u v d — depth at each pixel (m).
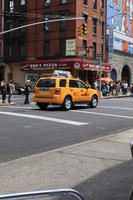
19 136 9.38
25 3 41.84
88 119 13.84
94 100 19.88
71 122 12.70
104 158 6.65
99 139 8.89
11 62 43.78
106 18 43.03
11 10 43.28
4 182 4.98
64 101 17.44
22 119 13.28
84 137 9.44
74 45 37.34
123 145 8.02
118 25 45.66
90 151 7.30
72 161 6.37
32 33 41.38
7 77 44.75
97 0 41.22
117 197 4.44
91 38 40.22
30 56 41.75
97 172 5.64
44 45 40.38
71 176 5.37
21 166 5.96
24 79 42.72
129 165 6.13
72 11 37.34
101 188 4.80
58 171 5.65
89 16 39.59
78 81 18.70
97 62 39.50
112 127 11.66
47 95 17.45
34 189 4.65
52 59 39.31
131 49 49.75
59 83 17.39
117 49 45.41
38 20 40.66
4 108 18.53
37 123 12.20
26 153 7.20
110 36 42.56
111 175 5.47
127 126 12.00
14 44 43.47
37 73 41.16
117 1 45.41
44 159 6.52
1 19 44.53
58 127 11.34
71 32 37.66
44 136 9.45
